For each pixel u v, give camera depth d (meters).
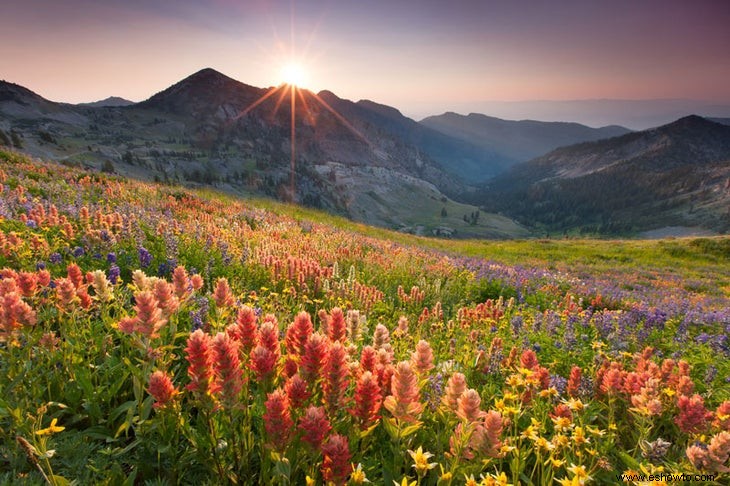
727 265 36.94
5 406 2.79
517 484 2.79
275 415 2.36
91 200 14.45
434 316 7.45
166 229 9.95
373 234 32.12
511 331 7.55
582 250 41.81
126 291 5.17
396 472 2.86
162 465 2.98
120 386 3.41
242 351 3.07
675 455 3.76
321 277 8.78
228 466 2.81
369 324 7.44
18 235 7.30
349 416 3.00
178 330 4.69
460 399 2.74
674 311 12.34
